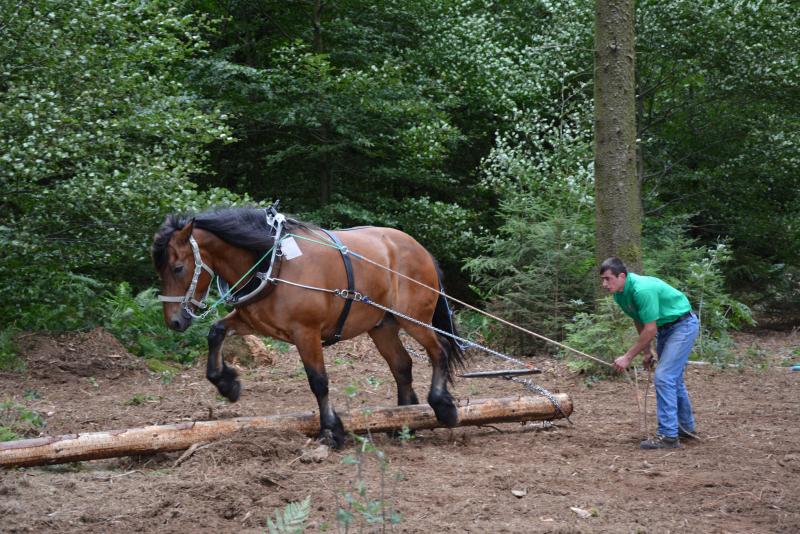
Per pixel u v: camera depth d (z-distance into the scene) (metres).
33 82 9.53
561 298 11.87
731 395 8.91
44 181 10.53
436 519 4.55
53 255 9.89
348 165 16.91
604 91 10.16
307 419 6.20
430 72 17.72
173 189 10.08
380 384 9.36
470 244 16.41
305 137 16.31
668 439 6.46
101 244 9.98
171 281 5.94
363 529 4.36
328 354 10.96
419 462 5.84
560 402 7.09
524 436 6.86
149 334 10.77
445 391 6.68
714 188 17.73
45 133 8.80
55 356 9.48
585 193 13.09
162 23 10.91
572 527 4.41
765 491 5.23
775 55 16.11
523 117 16.39
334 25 16.48
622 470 5.76
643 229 15.95
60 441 5.42
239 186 16.97
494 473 5.54
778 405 8.32
